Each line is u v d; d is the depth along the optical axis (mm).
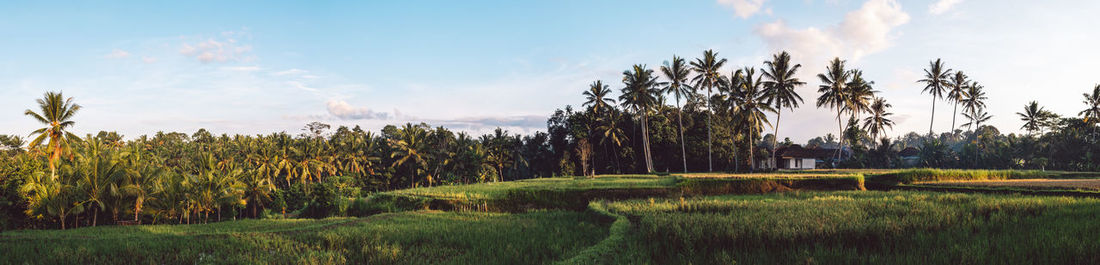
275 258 12398
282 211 51344
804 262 9008
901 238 10766
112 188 34406
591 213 22641
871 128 73438
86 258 13375
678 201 25391
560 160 71750
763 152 68125
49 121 31938
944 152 75375
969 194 23453
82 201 34031
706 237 11820
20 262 13016
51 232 21953
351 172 67188
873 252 9766
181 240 15773
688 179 34125
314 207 38500
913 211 15438
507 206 30359
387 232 16906
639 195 31578
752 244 11000
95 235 19312
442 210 29703
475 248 13484
